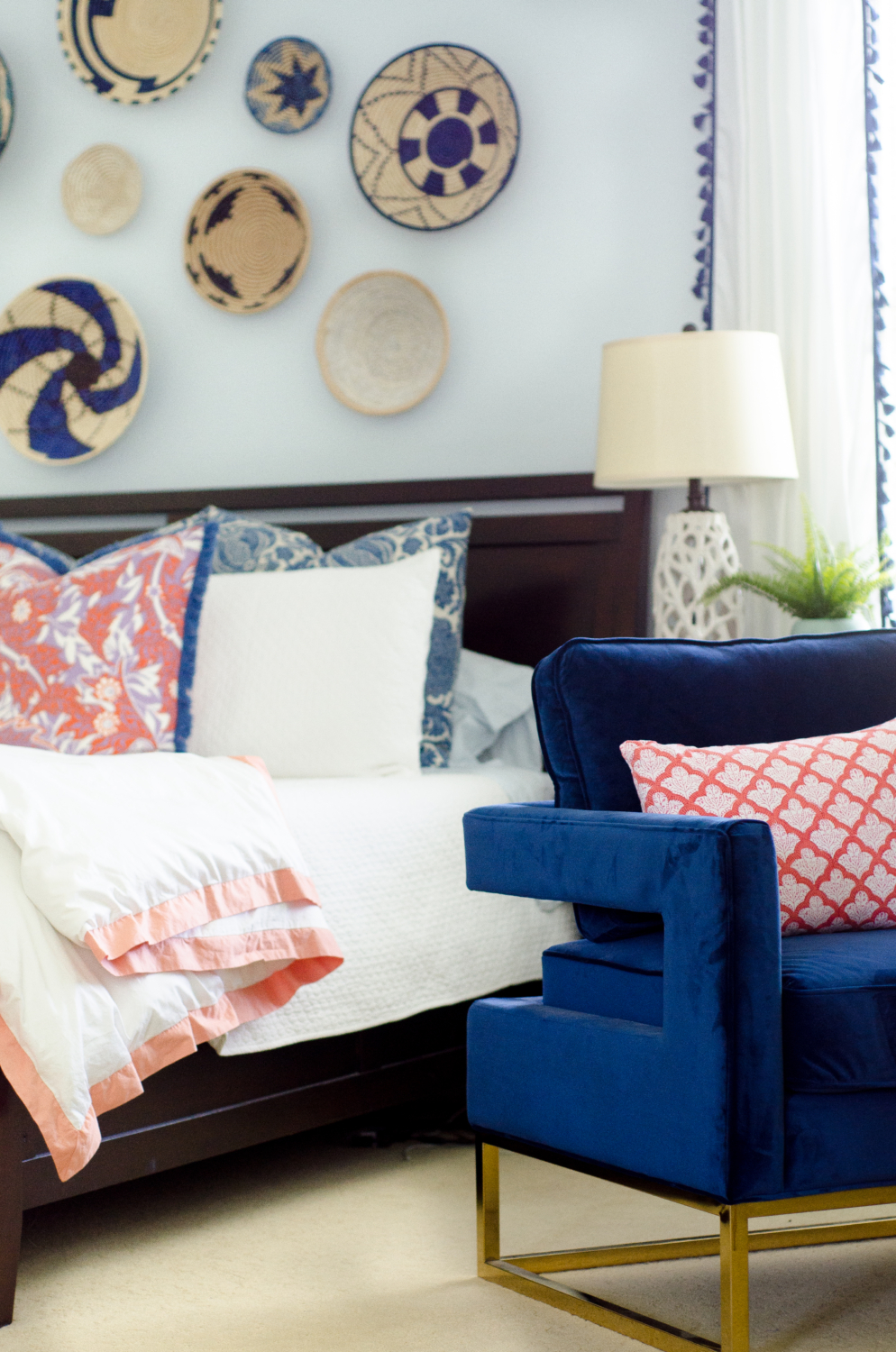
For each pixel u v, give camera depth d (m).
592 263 3.35
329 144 3.59
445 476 3.50
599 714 1.95
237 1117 2.12
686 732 2.00
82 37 3.72
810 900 1.79
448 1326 1.70
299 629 2.76
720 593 2.89
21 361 3.79
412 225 3.49
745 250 3.06
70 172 3.76
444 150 3.46
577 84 3.36
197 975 1.88
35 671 2.58
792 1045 1.50
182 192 3.72
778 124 3.01
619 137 3.32
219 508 3.60
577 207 3.37
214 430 3.71
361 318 3.55
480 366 3.46
